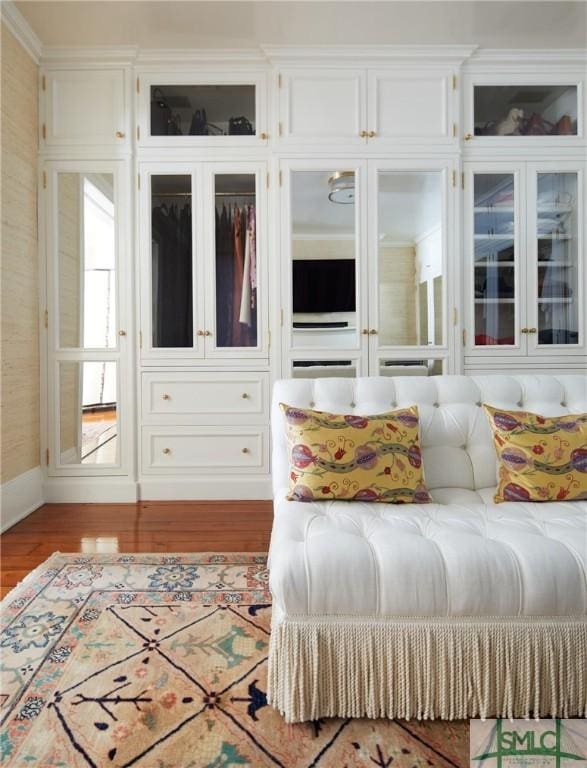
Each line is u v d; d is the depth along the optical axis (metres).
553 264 3.09
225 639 1.53
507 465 1.66
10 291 2.64
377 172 2.97
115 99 2.96
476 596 1.16
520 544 1.24
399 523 1.38
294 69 2.95
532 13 2.66
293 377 3.00
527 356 3.05
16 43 2.68
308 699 1.16
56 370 3.00
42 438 3.00
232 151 2.99
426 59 2.96
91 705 1.24
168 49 2.92
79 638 1.54
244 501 3.01
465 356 3.05
